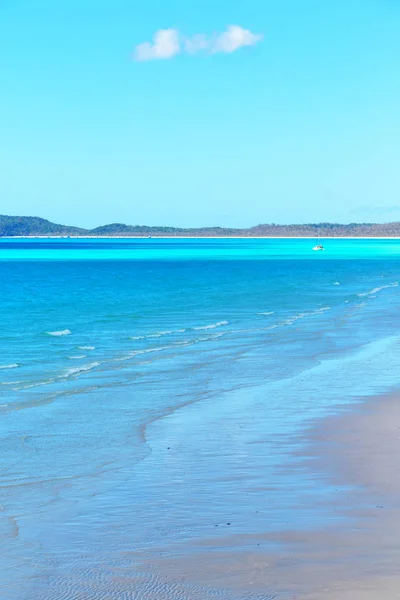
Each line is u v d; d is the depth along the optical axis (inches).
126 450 522.6
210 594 280.8
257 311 1742.1
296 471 455.8
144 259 6378.0
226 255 7431.1
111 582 295.0
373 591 278.1
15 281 3216.0
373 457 486.6
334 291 2434.8
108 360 1001.5
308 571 299.4
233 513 377.1
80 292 2482.8
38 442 548.1
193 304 1958.7
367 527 350.0
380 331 1301.7
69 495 416.5
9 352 1085.1
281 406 677.3
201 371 899.4
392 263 5201.8
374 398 708.7
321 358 995.3
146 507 391.2
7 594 285.9
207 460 490.3
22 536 350.0
